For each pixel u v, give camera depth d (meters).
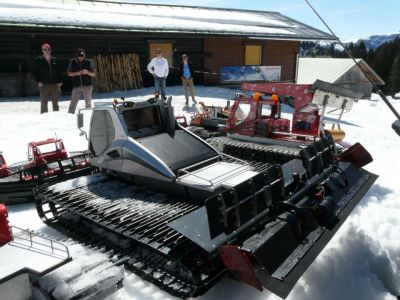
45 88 11.41
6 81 15.65
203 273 3.87
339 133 8.37
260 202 4.10
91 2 22.48
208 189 4.61
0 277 2.97
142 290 3.90
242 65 21.89
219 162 5.67
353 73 26.39
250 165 6.12
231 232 3.72
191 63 20.36
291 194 4.91
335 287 4.05
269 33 21.55
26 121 10.50
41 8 17.19
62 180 6.37
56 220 5.50
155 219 4.41
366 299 3.91
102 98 15.43
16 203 6.16
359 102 21.84
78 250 3.79
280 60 23.44
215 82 21.22
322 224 4.43
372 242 4.88
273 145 7.57
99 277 3.36
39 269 3.12
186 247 3.87
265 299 3.77
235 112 8.46
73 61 11.29
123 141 5.36
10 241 3.59
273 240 3.71
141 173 5.25
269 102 7.89
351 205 4.98
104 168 5.83
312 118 7.54
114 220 4.43
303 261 3.72
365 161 6.09
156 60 13.79
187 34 18.73
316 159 5.45
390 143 10.41
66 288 3.17
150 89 18.16
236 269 3.47
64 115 11.20
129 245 4.61
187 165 5.36
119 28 16.56
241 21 24.03
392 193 6.65
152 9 23.83
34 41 15.99
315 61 28.81
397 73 59.31
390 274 4.46
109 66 17.61
